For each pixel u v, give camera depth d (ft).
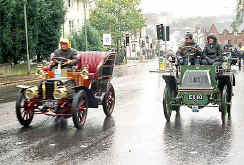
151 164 22.62
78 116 32.37
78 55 35.88
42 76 33.96
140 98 53.16
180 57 37.58
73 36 165.17
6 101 54.85
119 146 26.68
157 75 104.94
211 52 37.96
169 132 30.91
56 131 31.76
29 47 114.93
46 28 124.36
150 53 336.70
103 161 23.26
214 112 40.24
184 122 35.17
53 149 25.98
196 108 34.99
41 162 23.09
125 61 205.16
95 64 37.78
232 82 37.70
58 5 126.11
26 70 123.13
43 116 38.40
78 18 187.73
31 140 28.63
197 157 23.80
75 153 24.95
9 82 89.81
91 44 168.45
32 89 33.06
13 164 22.77
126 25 225.76
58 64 34.86
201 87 34.86
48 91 33.19
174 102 36.04
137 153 24.88
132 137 29.30
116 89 66.03
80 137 29.48
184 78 35.47
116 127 33.14
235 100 49.52
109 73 38.91
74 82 34.42
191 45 38.34
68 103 33.73
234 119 36.37
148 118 37.35
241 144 26.86
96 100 35.24
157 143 27.37
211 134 30.04
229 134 29.99
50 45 126.82
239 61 116.88
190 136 29.43
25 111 33.65
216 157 23.77
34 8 113.60
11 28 112.57
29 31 113.91
